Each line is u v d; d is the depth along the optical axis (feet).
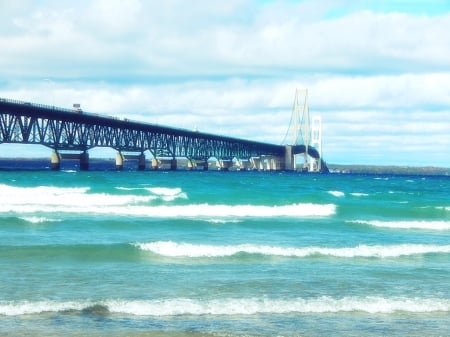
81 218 94.68
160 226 86.58
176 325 37.55
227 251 63.87
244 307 42.19
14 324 36.94
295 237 79.20
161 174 347.97
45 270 53.93
